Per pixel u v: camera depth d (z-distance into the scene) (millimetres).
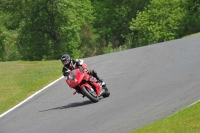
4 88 43531
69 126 27375
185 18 153750
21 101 38250
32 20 134750
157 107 27844
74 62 32688
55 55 135375
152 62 46469
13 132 28719
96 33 170875
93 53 161750
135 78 39438
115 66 47688
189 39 63719
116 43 171375
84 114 29641
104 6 178375
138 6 173375
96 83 33000
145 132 22234
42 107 34656
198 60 42406
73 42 137375
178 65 41812
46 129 27781
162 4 151750
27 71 51812
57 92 39281
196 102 25797
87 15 162625
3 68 55812
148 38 149625
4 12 144625
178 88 32250
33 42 136500
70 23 134875
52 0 132875
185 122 21859
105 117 27797
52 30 135625
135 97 32000
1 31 142250
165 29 149000
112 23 175125
